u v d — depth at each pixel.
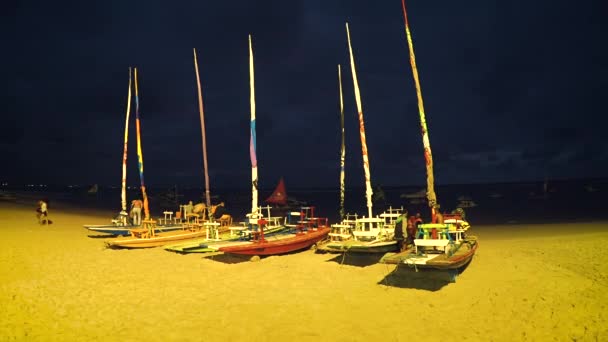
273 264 15.69
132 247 18.92
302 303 11.00
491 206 53.12
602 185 102.00
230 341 8.59
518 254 16.94
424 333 8.91
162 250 18.64
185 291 12.07
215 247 15.70
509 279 12.88
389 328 9.23
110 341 8.47
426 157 15.34
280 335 8.89
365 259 16.50
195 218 25.52
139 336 8.76
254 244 16.20
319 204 67.69
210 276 13.87
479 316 9.84
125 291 11.99
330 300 11.24
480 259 16.05
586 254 16.50
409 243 15.08
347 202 72.25
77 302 10.84
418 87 15.91
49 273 13.69
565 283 12.27
